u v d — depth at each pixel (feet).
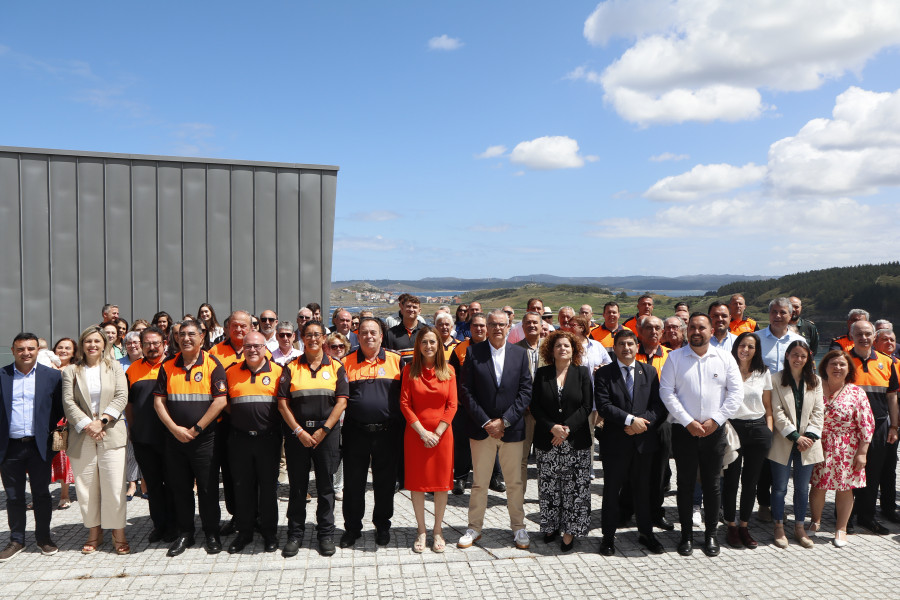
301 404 14.11
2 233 21.12
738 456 14.84
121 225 22.56
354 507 14.80
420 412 14.35
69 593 12.06
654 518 16.26
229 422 15.11
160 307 23.06
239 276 24.00
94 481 14.23
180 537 14.43
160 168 22.98
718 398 14.42
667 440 15.62
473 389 15.20
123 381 14.74
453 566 13.55
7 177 21.15
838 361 15.40
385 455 14.73
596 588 12.42
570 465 14.73
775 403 15.25
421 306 19.95
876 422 16.30
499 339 15.12
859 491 16.31
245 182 24.00
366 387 14.73
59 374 14.80
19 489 14.23
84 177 22.09
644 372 14.85
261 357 14.39
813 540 15.51
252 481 14.64
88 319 22.22
